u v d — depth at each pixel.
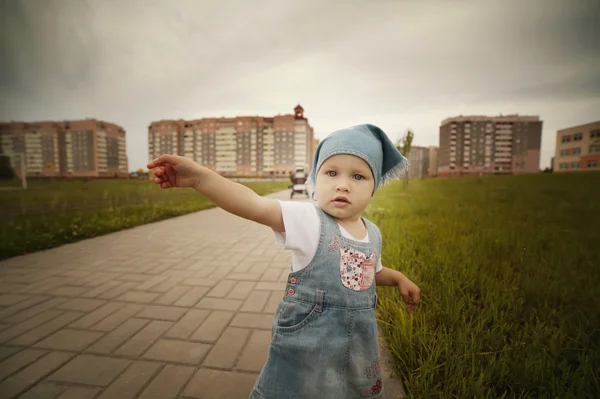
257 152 92.25
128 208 10.06
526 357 1.72
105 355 2.05
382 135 1.17
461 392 1.47
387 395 1.58
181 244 5.42
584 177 20.64
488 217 6.14
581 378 1.52
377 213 7.14
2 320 2.54
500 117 93.62
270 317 2.60
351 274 1.02
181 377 1.82
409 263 3.10
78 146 89.50
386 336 2.07
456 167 95.75
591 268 3.21
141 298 3.00
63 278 3.59
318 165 1.12
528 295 2.54
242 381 1.78
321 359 0.96
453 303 2.22
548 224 5.43
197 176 0.92
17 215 8.14
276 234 1.02
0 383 1.76
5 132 89.62
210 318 2.58
